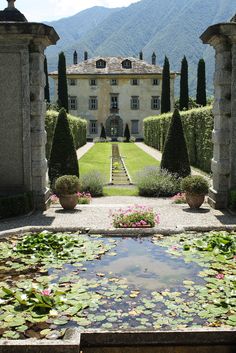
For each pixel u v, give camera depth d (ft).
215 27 35.47
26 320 15.48
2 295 17.60
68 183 37.22
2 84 36.37
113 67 191.83
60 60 136.46
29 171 36.94
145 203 43.65
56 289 18.15
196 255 22.74
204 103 130.72
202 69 130.31
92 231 26.86
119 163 86.12
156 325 15.03
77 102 190.49
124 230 26.66
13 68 36.19
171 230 26.81
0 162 36.96
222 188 37.52
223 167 37.24
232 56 36.19
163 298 17.34
